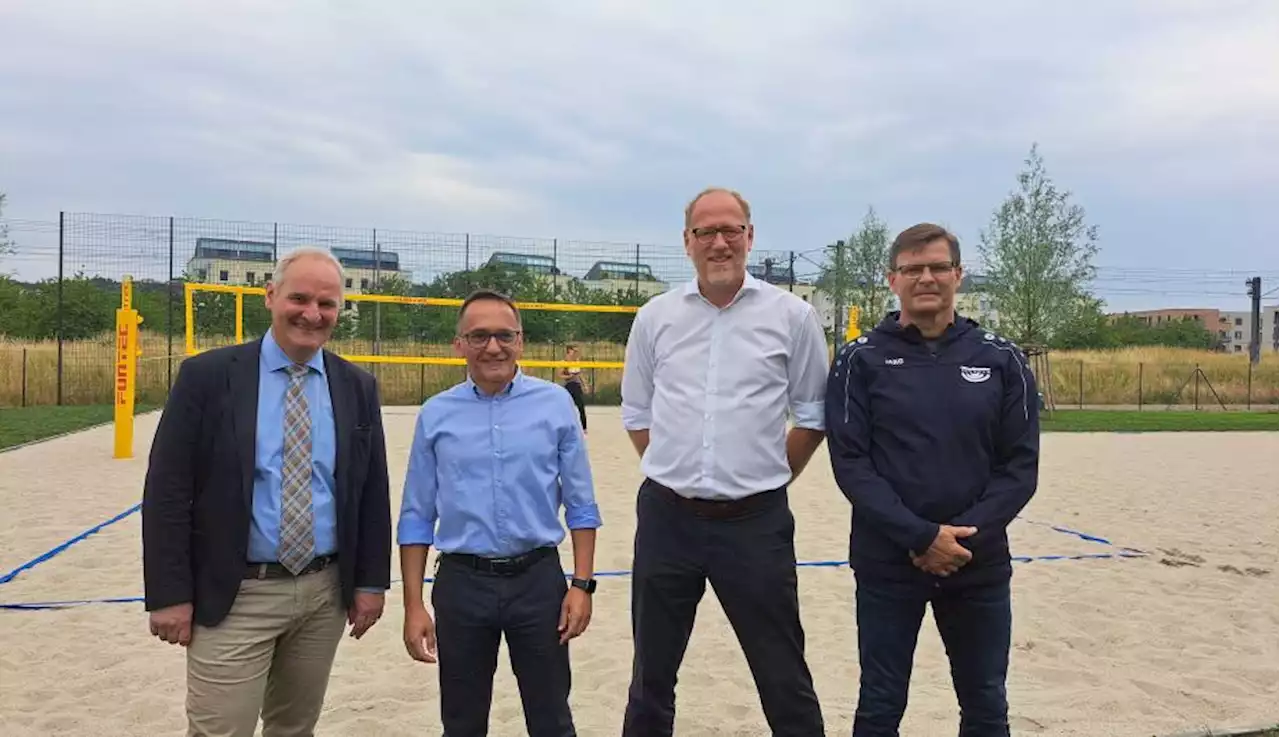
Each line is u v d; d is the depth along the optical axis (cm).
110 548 597
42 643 416
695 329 279
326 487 241
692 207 276
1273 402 2856
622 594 516
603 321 2447
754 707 356
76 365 1989
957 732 333
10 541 619
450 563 259
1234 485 977
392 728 329
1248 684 387
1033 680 390
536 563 258
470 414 263
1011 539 681
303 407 238
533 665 258
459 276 2311
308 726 254
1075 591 531
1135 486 966
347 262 2256
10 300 2547
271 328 242
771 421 272
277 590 232
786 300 279
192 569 228
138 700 351
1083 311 2231
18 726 329
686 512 271
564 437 267
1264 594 530
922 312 262
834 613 483
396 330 2233
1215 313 10312
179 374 230
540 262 2430
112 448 1136
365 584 253
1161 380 2895
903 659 264
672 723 285
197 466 229
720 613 482
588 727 335
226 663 228
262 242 2131
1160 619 477
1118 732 332
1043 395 2411
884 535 259
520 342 266
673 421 276
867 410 266
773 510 272
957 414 254
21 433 1305
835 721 342
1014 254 2153
